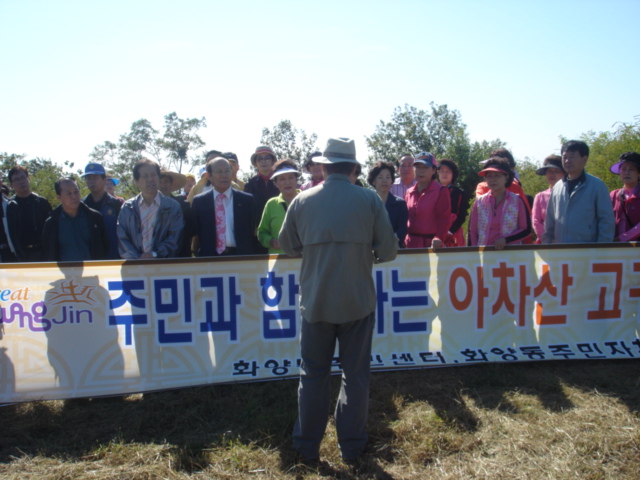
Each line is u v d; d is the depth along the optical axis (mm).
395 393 3938
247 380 4191
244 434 3408
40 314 4066
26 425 3607
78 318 4109
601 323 4668
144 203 4473
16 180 5555
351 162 3070
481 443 3197
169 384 4152
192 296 4230
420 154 5453
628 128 11203
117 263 4148
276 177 4934
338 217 2965
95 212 4770
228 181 4637
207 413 3750
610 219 4672
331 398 3922
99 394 4070
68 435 3486
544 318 4617
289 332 4340
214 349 4250
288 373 4246
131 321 4164
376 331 4473
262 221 5039
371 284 3109
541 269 4602
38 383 4051
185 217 4855
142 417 3668
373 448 3182
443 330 4531
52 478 2939
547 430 3305
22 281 4047
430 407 3709
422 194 5402
